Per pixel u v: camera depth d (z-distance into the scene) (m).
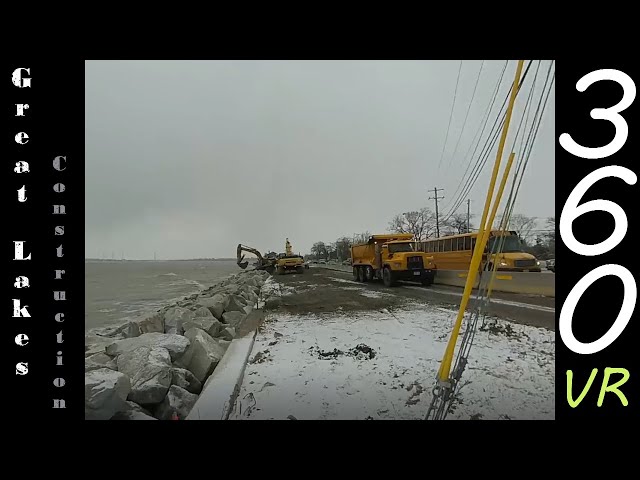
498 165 3.02
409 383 4.14
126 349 4.96
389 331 6.76
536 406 3.51
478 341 5.79
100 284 42.34
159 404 3.77
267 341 6.29
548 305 9.25
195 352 5.24
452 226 50.25
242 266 32.75
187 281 48.75
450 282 16.00
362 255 19.44
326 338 6.35
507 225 3.08
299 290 15.70
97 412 3.18
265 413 3.46
